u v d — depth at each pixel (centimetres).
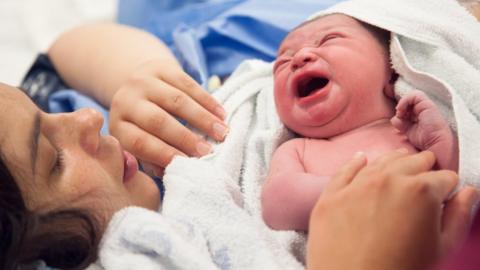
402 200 51
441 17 71
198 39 112
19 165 56
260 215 71
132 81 85
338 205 54
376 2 74
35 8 146
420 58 70
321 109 69
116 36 114
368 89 69
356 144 69
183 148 77
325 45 72
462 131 62
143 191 70
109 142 67
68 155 62
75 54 114
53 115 64
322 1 112
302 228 65
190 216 67
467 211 54
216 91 88
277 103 73
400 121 64
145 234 62
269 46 109
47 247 58
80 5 148
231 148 77
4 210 54
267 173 76
